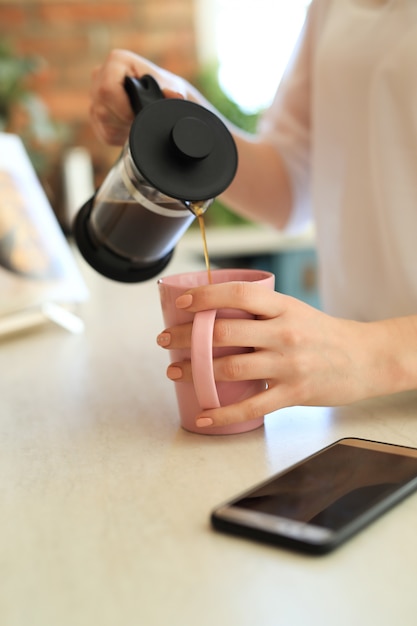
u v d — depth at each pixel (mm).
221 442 669
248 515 490
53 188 3008
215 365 651
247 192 1232
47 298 1194
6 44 2955
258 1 3172
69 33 3154
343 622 391
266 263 2791
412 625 386
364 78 953
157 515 525
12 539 504
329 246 1095
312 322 664
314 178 1105
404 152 924
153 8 3203
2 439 720
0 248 1172
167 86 854
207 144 636
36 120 2785
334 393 675
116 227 800
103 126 872
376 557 451
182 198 635
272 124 1289
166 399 822
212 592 424
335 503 504
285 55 3197
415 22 912
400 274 958
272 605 408
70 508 547
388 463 572
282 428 700
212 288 635
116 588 434
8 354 1087
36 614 413
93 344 1117
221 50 3232
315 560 451
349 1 1033
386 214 952
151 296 1527
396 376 693
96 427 739
